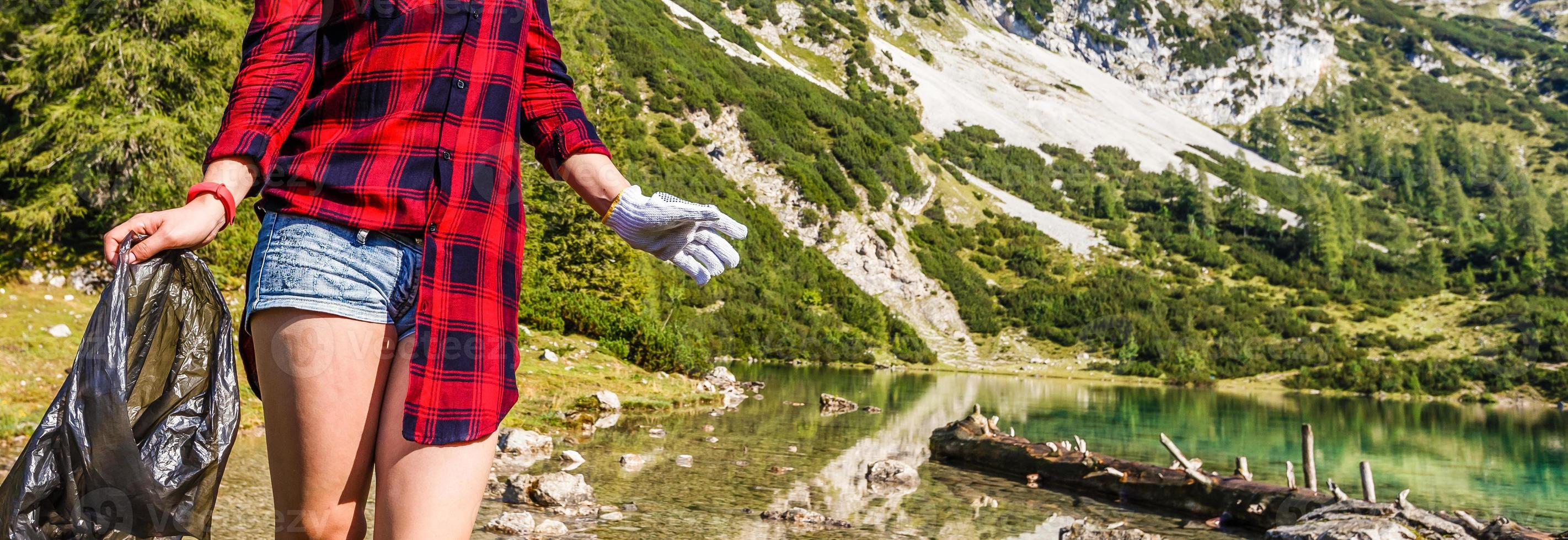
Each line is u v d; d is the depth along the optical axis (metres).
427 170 0.77
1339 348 65.50
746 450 10.23
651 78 67.06
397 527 0.72
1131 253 85.75
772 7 110.25
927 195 81.00
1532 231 101.88
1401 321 75.56
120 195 12.87
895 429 14.17
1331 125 159.62
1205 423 24.08
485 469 0.77
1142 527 7.44
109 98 12.80
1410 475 15.61
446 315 0.75
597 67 29.72
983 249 77.50
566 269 23.73
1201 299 76.44
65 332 9.72
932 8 142.62
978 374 51.16
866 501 7.58
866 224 67.25
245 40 0.80
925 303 64.69
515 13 0.86
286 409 0.72
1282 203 116.44
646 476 7.93
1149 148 125.50
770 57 98.94
